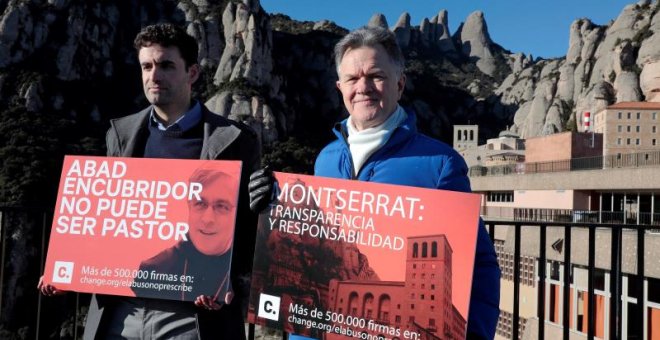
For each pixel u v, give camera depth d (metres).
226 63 85.38
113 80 77.25
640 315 3.83
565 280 3.93
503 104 125.25
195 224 2.83
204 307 2.78
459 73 151.88
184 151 3.04
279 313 2.62
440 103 123.31
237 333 2.94
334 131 2.90
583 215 21.53
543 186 27.16
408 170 2.57
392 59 2.62
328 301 2.56
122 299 2.92
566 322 3.91
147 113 3.19
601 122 53.12
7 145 48.81
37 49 68.19
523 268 16.58
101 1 80.12
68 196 2.98
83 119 66.19
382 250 2.52
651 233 11.93
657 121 50.38
